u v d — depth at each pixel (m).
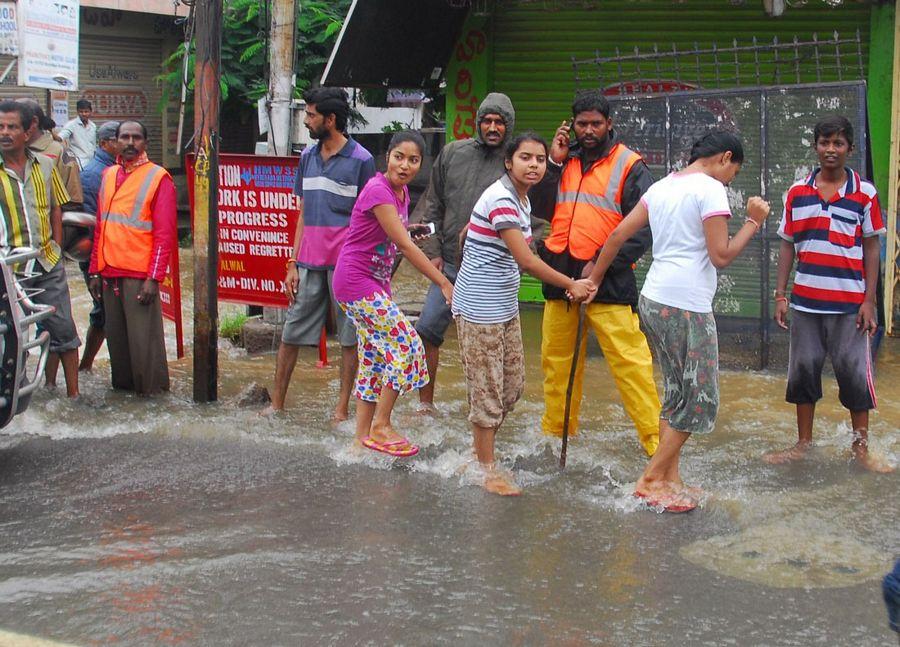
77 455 5.92
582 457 5.88
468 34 10.38
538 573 4.36
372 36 9.99
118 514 5.02
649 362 5.83
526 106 10.39
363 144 18.47
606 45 10.02
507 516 5.00
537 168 5.08
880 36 8.91
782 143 7.80
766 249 7.84
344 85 10.30
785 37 9.42
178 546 4.63
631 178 5.73
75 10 11.58
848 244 5.71
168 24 18.61
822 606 4.08
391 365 5.73
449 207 6.61
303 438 6.23
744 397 7.17
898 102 8.67
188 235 16.44
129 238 7.04
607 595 4.16
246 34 16.38
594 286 5.28
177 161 18.86
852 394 5.80
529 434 6.32
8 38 10.95
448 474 5.58
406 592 4.18
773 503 5.14
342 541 4.69
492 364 5.31
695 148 5.12
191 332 9.30
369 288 5.72
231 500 5.21
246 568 4.40
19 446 6.08
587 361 8.18
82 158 14.88
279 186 7.93
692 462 5.80
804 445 5.95
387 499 5.23
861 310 5.74
